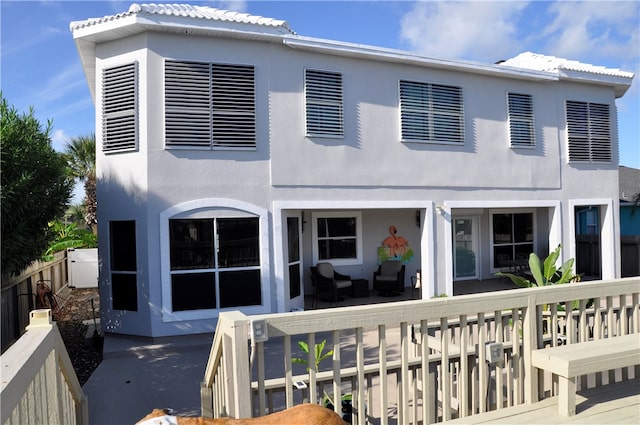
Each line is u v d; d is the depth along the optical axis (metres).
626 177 21.66
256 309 9.30
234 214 9.27
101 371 7.44
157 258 8.79
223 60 9.23
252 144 9.41
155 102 8.86
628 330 4.48
